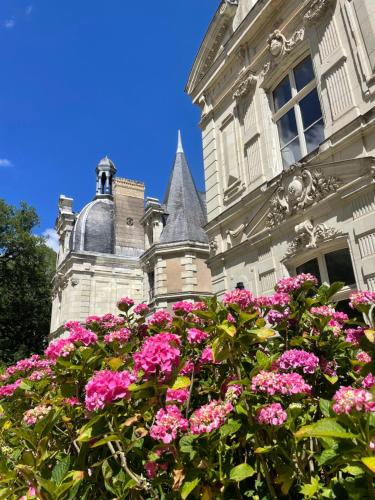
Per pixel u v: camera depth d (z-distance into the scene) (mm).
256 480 2189
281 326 3102
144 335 4008
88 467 2299
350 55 6480
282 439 1995
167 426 1891
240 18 9977
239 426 1984
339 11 6828
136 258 30188
